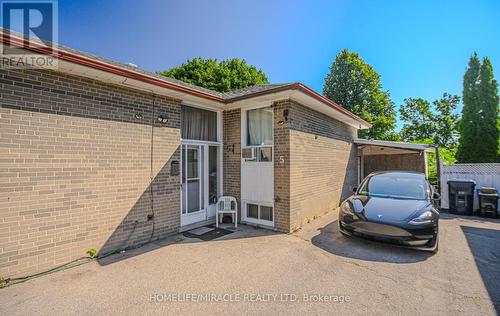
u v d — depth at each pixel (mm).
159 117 5172
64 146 3779
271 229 5879
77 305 2725
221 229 5941
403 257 4129
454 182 7793
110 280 3326
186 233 5598
